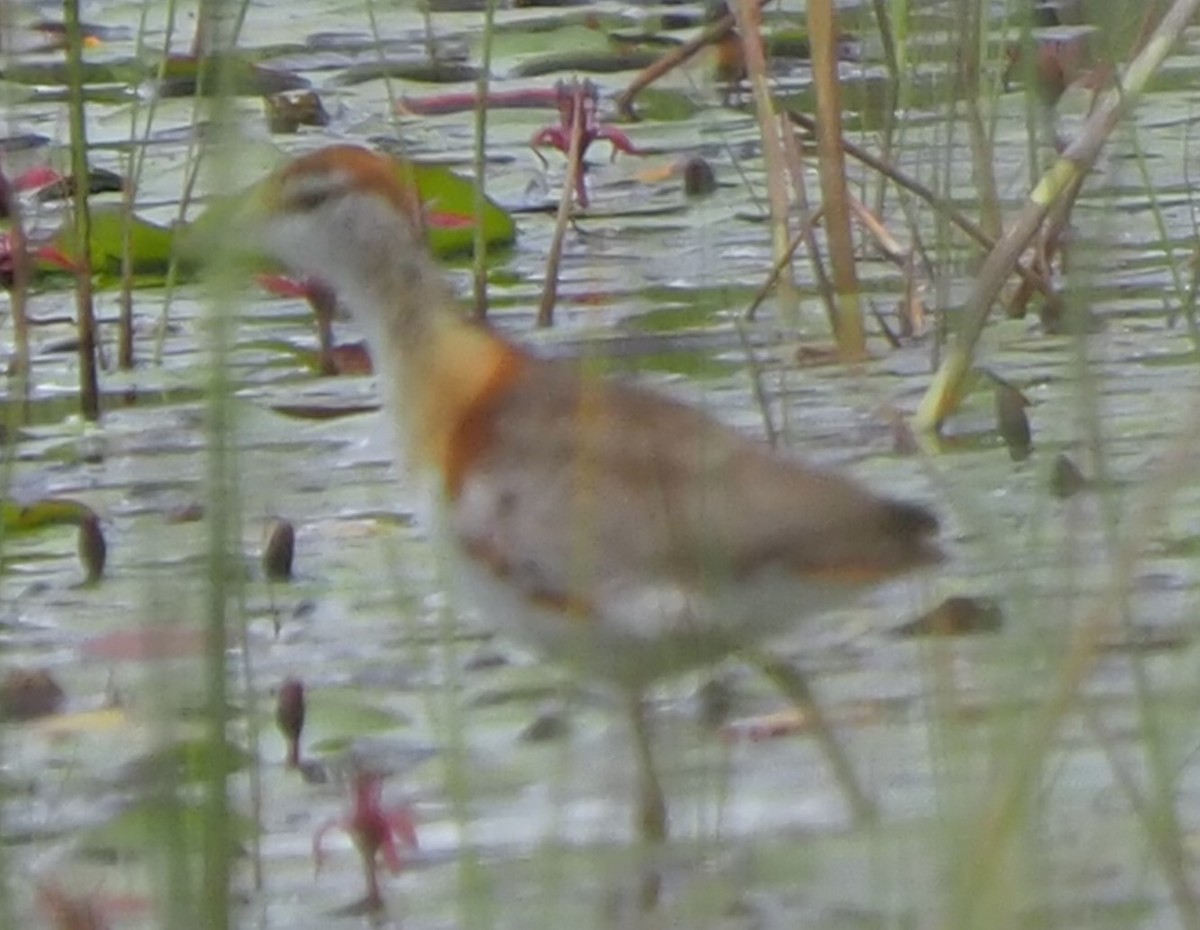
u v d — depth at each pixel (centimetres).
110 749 960
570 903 820
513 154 1822
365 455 1263
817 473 940
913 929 728
